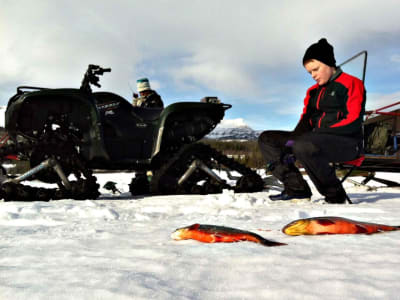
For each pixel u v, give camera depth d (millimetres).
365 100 3619
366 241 1541
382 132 5750
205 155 5152
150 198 4543
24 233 1958
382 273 1056
